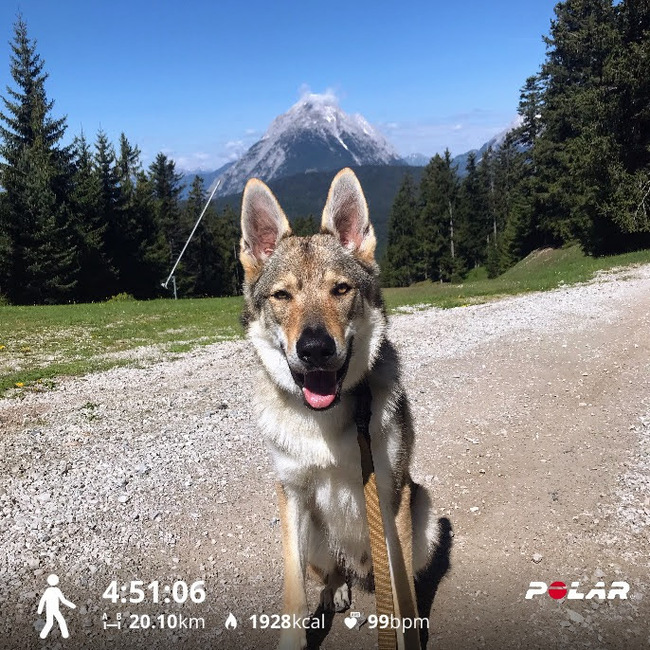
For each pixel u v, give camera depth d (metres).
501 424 1.19
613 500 0.85
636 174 5.89
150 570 0.73
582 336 1.94
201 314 3.90
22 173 7.68
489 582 0.70
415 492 0.70
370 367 0.63
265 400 0.65
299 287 0.63
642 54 5.71
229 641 0.62
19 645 0.61
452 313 2.84
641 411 1.19
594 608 0.64
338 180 0.71
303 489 0.63
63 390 1.70
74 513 0.86
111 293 8.66
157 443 1.15
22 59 8.70
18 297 7.57
